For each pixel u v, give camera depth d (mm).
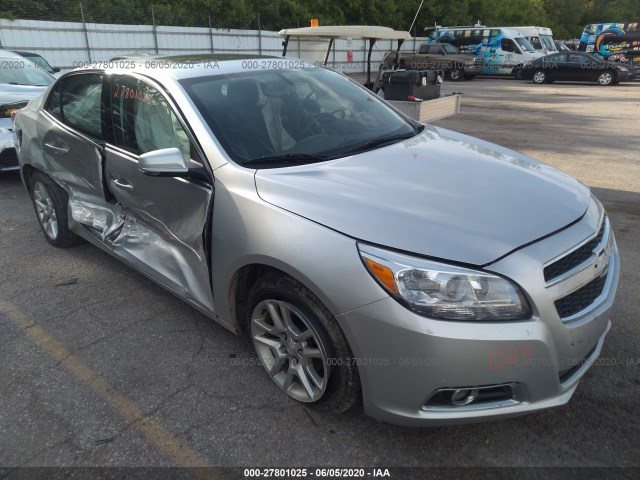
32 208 5473
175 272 2941
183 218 2770
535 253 2006
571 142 9273
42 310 3420
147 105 3023
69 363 2873
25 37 20000
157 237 3074
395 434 2332
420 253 1965
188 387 2660
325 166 2600
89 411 2504
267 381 2695
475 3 38531
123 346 3018
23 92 6055
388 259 1966
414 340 1911
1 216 5227
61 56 21062
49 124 3896
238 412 2482
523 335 1913
